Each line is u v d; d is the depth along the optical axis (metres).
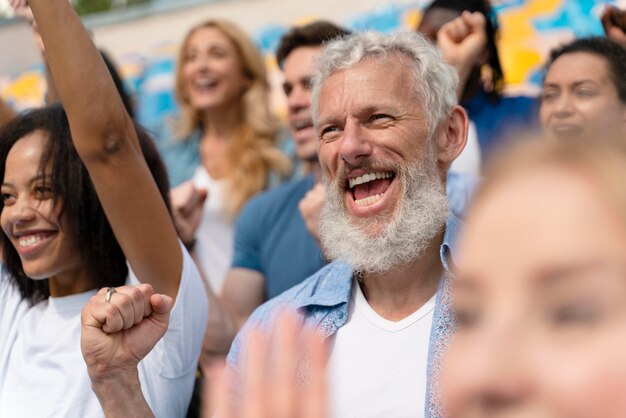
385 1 6.11
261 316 2.09
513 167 0.43
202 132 4.21
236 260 3.27
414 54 2.18
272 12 6.64
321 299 2.02
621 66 2.72
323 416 0.65
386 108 2.11
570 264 0.39
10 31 7.32
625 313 0.39
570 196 0.40
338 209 2.17
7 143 2.32
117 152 2.04
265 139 4.07
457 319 0.43
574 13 4.92
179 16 7.05
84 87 2.01
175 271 2.14
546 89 2.78
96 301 1.85
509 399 0.39
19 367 2.23
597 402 0.38
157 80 6.47
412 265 2.00
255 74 4.18
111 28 7.27
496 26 3.43
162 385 2.13
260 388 0.65
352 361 1.93
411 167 2.10
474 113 3.31
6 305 2.42
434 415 1.79
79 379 2.12
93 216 2.22
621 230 0.39
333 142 2.17
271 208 3.24
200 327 2.23
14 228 2.23
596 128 0.55
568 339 0.39
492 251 0.41
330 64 2.21
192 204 2.95
